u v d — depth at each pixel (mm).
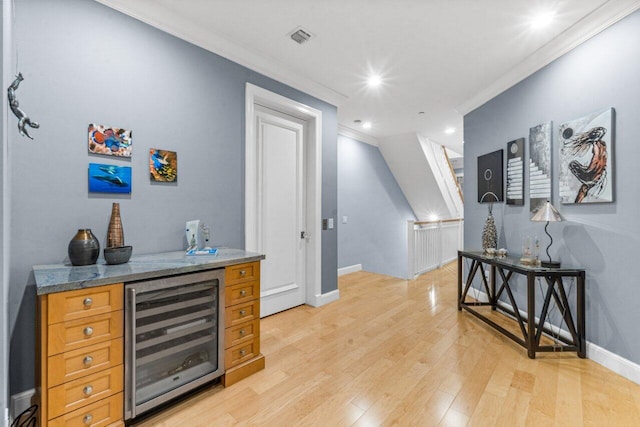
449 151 7379
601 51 2111
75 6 1759
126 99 1959
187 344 1747
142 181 2031
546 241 2611
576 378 1946
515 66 2875
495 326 2678
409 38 2418
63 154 1716
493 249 3014
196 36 2301
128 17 1972
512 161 3043
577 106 2303
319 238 3451
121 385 1456
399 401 1727
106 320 1412
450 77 3117
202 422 1558
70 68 1738
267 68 2803
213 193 2436
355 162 5422
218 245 2469
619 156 1993
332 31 2340
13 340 1567
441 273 5277
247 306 2002
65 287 1292
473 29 2283
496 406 1676
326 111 3537
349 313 3207
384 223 6191
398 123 4805
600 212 2125
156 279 1570
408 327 2826
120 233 1832
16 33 1563
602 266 2111
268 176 3076
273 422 1561
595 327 2164
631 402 1696
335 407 1677
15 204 1569
